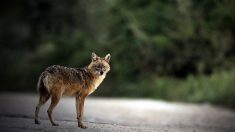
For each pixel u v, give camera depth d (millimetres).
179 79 76312
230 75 66438
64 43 97812
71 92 27922
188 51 76688
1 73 99688
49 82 27000
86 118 37719
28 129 26344
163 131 29938
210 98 64562
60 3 103188
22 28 110750
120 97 78375
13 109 45406
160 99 71812
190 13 75312
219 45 73625
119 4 85062
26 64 100125
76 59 92562
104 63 29078
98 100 66125
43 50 100562
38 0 105500
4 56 105000
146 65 81125
